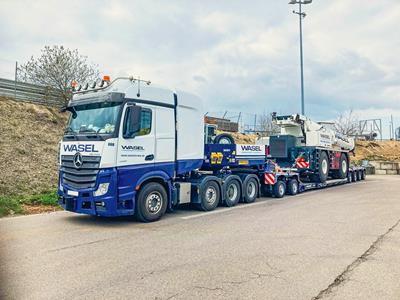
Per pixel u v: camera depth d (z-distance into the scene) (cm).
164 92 923
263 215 977
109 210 786
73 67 1902
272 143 1766
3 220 898
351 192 1600
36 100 1845
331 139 1880
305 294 422
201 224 848
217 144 1133
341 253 596
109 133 805
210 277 479
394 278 478
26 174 1293
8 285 453
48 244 655
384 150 4269
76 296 417
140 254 590
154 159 888
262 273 495
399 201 1271
